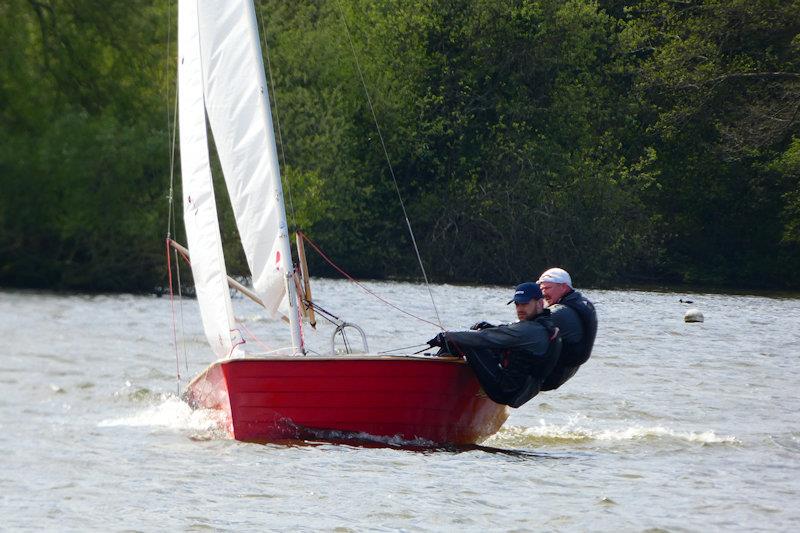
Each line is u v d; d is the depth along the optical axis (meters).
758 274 171.50
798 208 162.12
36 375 54.56
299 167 149.62
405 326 83.56
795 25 158.38
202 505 29.34
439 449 38.00
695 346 75.19
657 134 167.75
